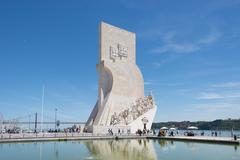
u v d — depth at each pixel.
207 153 22.59
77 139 37.59
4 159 19.84
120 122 51.38
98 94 54.25
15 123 60.84
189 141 34.06
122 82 56.09
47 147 27.73
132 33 61.16
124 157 20.77
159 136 40.78
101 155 21.83
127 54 58.88
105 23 56.53
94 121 51.81
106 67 54.38
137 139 40.38
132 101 56.91
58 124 51.16
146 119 53.75
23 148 26.70
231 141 28.72
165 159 19.73
